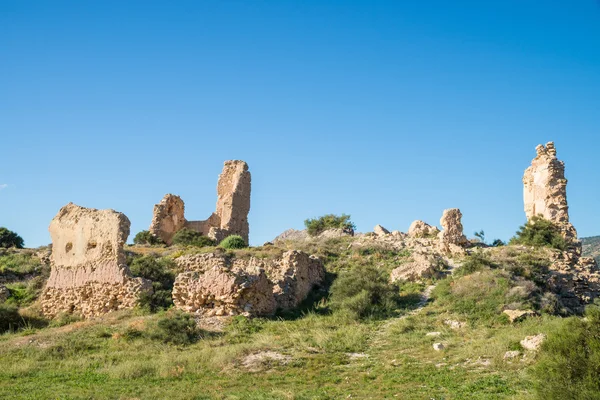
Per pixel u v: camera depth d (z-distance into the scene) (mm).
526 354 19781
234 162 68125
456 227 43000
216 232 59438
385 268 39938
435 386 17688
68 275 32844
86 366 21297
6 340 26109
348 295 31844
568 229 43312
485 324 26453
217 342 24328
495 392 16719
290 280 33562
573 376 14891
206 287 29094
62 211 35094
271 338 24578
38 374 20188
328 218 67562
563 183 44469
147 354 22719
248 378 19344
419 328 26344
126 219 32688
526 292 29953
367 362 21172
